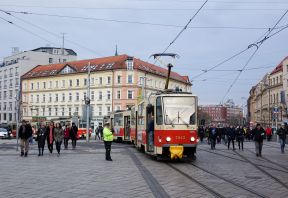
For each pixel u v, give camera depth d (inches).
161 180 530.3
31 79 4200.3
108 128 823.7
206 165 736.3
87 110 1851.6
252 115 5541.3
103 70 3622.0
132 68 3550.7
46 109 4040.4
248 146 1440.7
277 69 3612.2
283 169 674.8
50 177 553.3
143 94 3110.2
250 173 615.8
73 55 4722.0
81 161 795.4
